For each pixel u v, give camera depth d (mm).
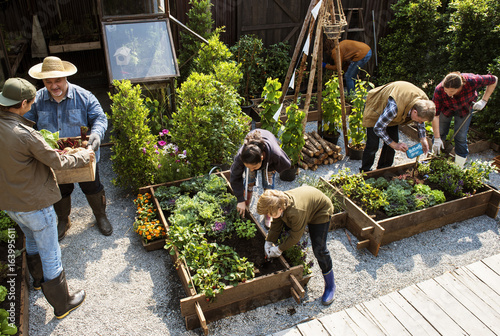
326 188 4715
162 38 5672
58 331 3209
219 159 5195
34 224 2920
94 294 3562
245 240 3957
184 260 3502
